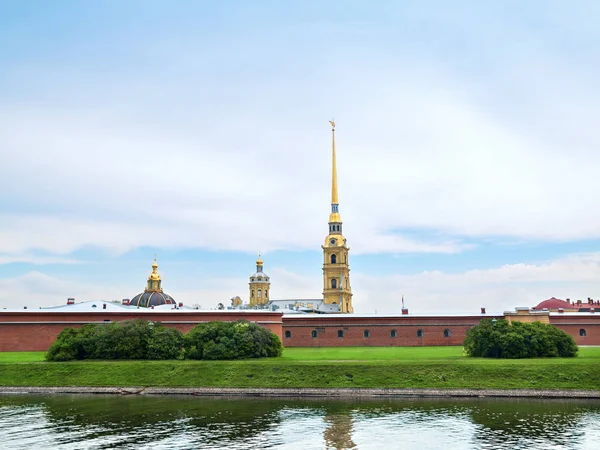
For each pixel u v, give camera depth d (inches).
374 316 4156.0
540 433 1809.8
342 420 1995.6
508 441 1723.7
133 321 3238.2
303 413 2112.5
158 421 1998.0
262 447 1686.8
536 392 2410.2
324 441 1742.1
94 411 2166.6
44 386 2672.2
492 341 3031.5
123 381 2691.9
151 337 3105.3
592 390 2404.0
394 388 2497.5
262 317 3789.4
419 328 4119.1
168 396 2500.0
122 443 1731.1
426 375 2573.8
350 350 3673.7
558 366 2578.7
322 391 2508.6
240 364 2780.5
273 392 2522.1
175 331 3179.1
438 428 1879.9
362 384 2539.4
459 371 2586.1
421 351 3508.9
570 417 2011.6
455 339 4089.6
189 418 2041.1
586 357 2970.0
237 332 3110.2
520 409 2149.4
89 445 1713.8
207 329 3142.2
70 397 2485.2
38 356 3294.8
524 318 3978.8
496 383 2488.9
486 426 1899.6
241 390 2551.7
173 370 2768.2
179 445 1707.7
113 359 3048.7
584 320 4099.4
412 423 1947.6
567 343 3048.7
